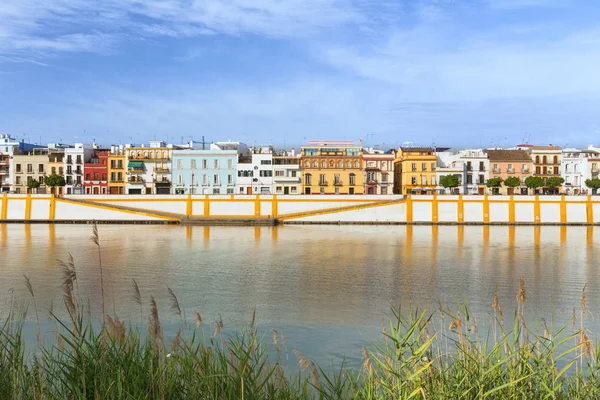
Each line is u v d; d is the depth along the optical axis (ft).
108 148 457.68
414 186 413.80
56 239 243.60
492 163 425.28
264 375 33.60
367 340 78.07
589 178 417.69
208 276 140.67
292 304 105.60
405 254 191.52
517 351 32.09
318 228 319.47
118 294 114.21
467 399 28.99
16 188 419.74
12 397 27.66
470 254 192.13
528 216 345.51
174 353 30.42
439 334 65.87
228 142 460.96
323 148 411.34
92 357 30.53
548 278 138.10
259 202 354.95
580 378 33.30
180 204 354.54
